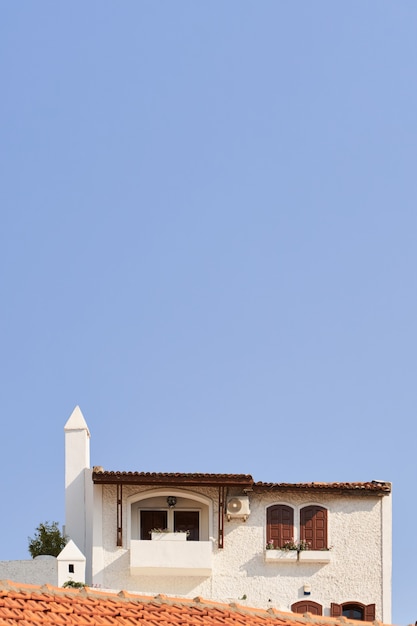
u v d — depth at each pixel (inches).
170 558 1729.8
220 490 1768.0
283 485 1766.7
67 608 657.0
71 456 1850.4
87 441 1875.0
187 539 1766.7
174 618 677.9
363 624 761.0
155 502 1775.3
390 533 1770.4
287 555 1749.5
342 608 1744.6
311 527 1770.4
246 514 1748.3
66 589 701.3
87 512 1819.6
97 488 1765.5
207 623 679.1
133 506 1774.1
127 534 1750.7
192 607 711.7
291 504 1776.6
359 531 1770.4
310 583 1752.0
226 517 1764.3
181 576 1744.6
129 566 1737.2
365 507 1779.0
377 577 1756.9
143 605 695.1
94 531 1752.0
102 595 701.3
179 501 1772.9
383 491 1772.9
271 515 1772.9
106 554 1744.6
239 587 1744.6
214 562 1749.5
